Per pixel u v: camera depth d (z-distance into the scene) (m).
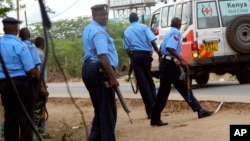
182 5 15.84
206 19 15.53
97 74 6.95
